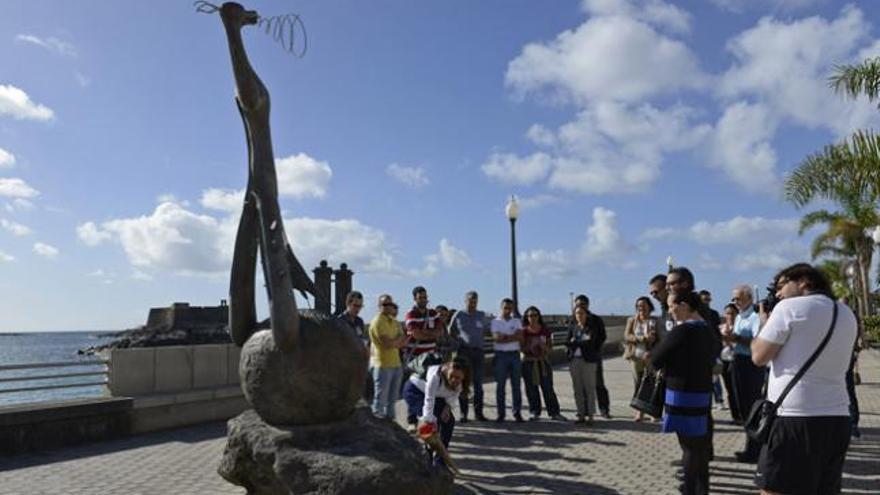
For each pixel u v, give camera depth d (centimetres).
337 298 1571
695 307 605
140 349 1162
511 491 739
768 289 867
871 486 738
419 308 1095
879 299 3105
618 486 756
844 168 1533
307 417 487
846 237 2941
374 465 452
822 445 433
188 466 877
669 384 601
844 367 443
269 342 494
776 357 455
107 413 1062
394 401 1034
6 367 958
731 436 1020
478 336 1193
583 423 1147
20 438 952
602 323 1165
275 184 512
